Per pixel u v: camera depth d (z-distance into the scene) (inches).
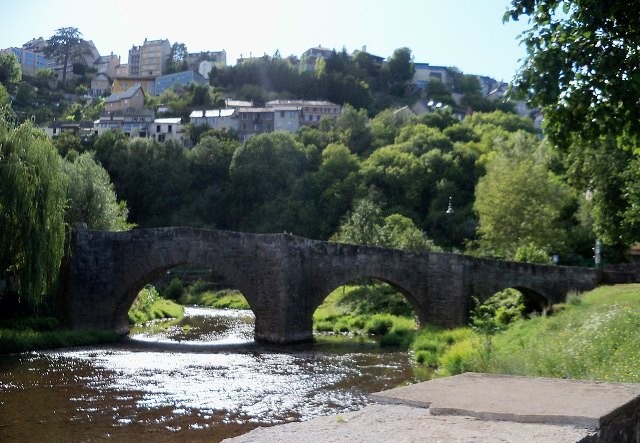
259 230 3388.3
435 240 3174.2
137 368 944.3
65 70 7160.4
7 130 1075.3
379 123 4923.7
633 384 238.2
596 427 174.2
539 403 198.1
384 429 170.1
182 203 3572.8
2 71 5605.3
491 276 1481.3
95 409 670.5
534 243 2069.4
